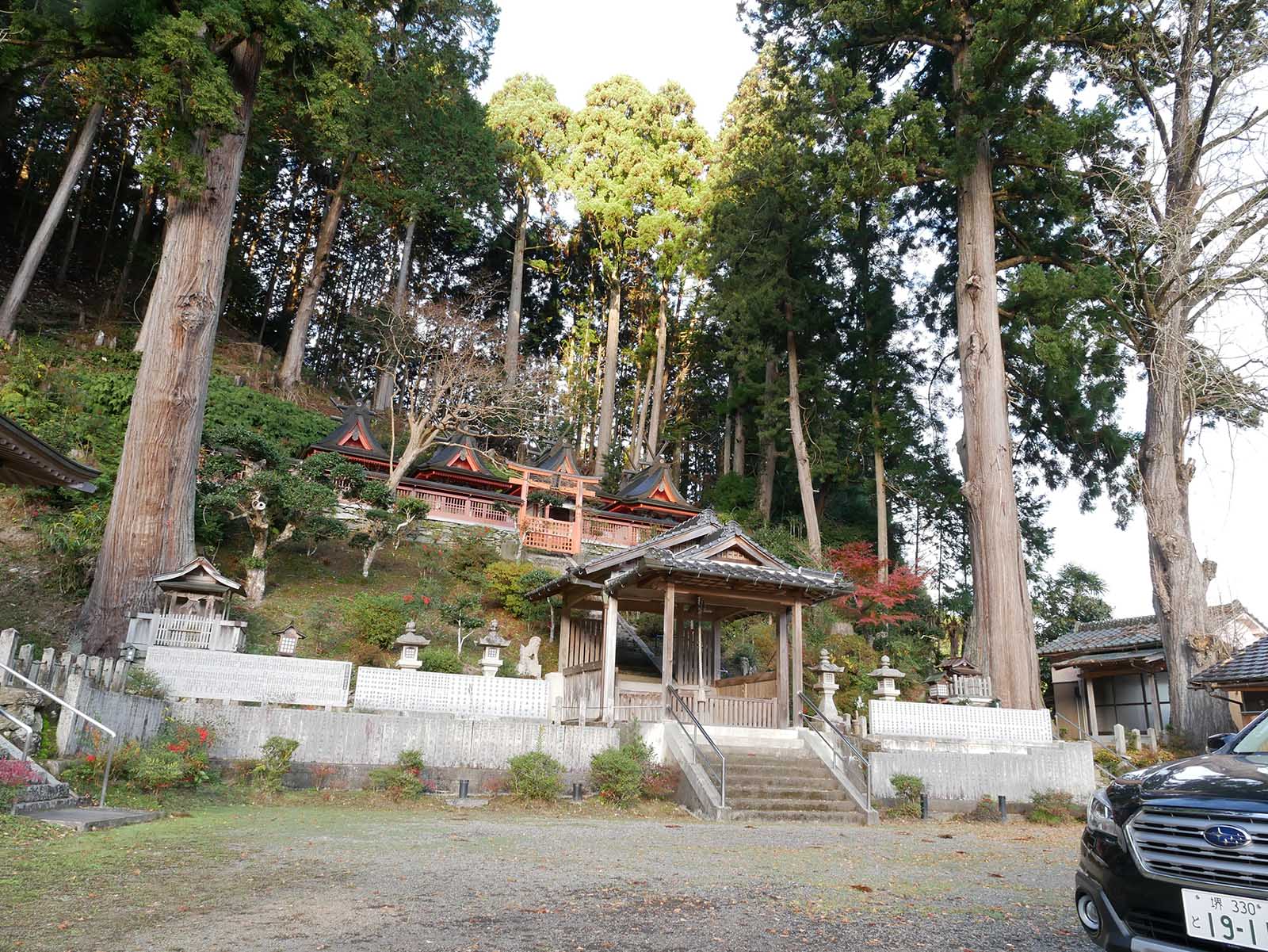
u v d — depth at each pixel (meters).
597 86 41.12
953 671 17.39
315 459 21.80
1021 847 9.09
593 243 43.53
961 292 22.91
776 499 39.22
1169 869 3.48
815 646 23.23
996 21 19.58
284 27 16.41
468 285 40.69
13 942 3.63
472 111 35.53
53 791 7.57
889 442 31.66
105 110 29.20
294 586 19.55
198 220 16.53
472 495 29.41
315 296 34.44
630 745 11.84
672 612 13.57
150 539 14.91
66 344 26.19
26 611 15.34
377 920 4.29
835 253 32.38
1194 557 20.84
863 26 23.22
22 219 34.69
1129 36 21.86
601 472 38.12
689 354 42.75
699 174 40.00
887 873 6.61
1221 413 20.59
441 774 11.27
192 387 15.96
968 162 21.64
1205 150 20.41
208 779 9.80
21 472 11.91
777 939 4.23
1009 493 21.08
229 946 3.71
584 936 4.12
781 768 12.19
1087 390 26.03
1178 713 20.09
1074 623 35.56
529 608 20.28
